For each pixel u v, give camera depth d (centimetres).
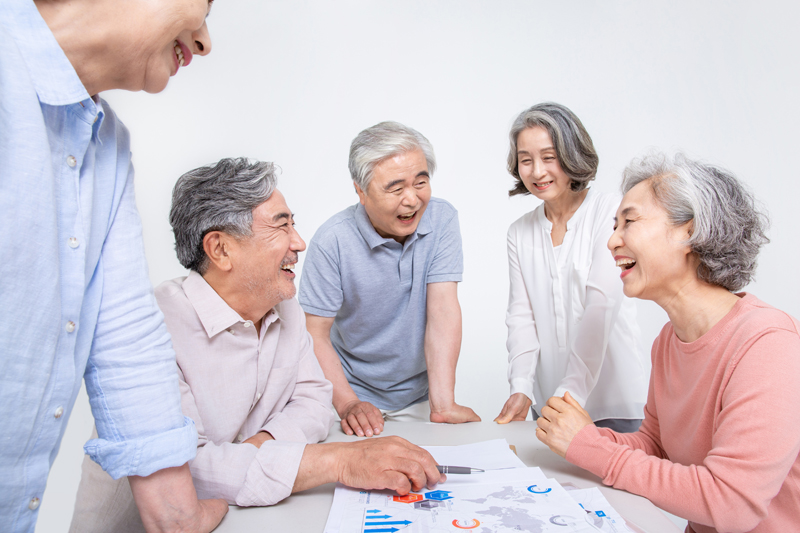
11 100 61
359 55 333
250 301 115
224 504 88
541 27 323
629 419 179
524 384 172
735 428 86
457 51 329
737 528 85
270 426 118
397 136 154
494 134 330
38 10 65
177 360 111
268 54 335
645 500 91
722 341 96
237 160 110
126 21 66
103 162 77
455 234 182
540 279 184
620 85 319
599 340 163
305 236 341
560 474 103
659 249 101
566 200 177
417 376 201
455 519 81
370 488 90
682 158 105
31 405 66
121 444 74
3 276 61
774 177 311
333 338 207
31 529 72
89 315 74
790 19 302
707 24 311
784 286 316
